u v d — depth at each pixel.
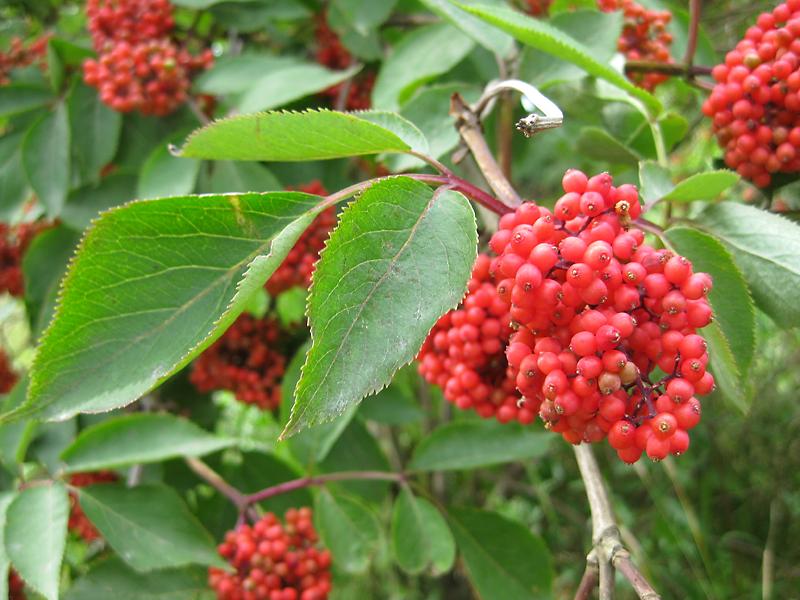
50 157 0.35
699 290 0.16
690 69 0.29
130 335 0.17
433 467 0.33
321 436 0.34
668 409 0.16
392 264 0.16
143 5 0.34
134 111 0.37
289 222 0.17
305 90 0.33
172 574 0.30
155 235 0.17
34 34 0.46
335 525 0.33
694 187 0.20
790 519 0.61
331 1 0.37
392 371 0.15
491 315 0.20
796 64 0.23
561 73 0.28
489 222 0.27
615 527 0.19
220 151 0.19
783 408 0.59
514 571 0.33
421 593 0.60
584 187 0.17
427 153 0.19
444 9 0.28
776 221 0.21
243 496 0.33
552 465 0.62
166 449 0.30
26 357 0.52
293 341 0.38
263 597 0.28
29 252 0.37
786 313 0.21
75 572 0.39
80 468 0.28
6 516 0.26
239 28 0.38
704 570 0.58
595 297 0.15
